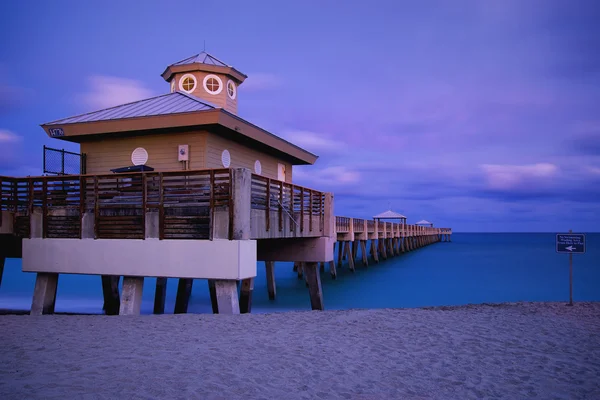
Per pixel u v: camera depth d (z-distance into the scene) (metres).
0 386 5.62
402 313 12.09
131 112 16.47
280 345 8.33
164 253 11.70
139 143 16.64
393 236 54.34
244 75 22.86
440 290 29.31
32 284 32.84
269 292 25.84
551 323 11.27
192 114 15.04
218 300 11.56
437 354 8.23
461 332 9.93
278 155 21.48
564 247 14.91
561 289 29.66
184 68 21.33
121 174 12.34
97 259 12.35
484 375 7.19
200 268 11.39
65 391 5.50
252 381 6.27
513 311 13.50
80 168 17.19
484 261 53.25
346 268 43.72
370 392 6.23
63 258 12.71
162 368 6.61
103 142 17.08
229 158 17.44
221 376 6.38
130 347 7.83
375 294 27.67
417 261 52.91
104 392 5.53
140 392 5.59
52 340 8.29
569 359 8.16
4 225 13.24
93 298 25.47
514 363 7.84
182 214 11.77
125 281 12.43
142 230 12.07
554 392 6.56
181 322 10.23
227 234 11.30
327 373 6.88
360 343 8.76
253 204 13.33
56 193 14.50
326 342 8.71
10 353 7.29
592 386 6.82
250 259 11.63
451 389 6.54
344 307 23.06
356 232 37.06
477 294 27.64
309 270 18.94
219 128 15.71
